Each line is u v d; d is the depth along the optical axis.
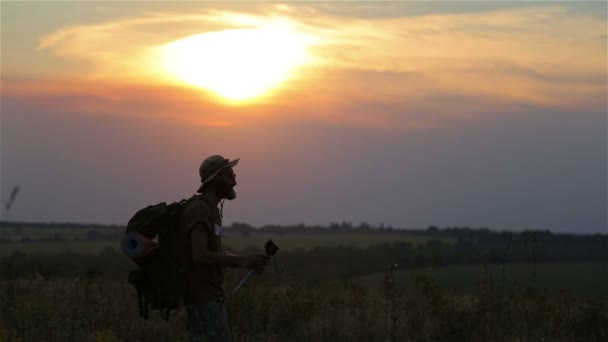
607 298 14.14
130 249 6.79
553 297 14.17
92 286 13.72
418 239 122.44
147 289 6.91
